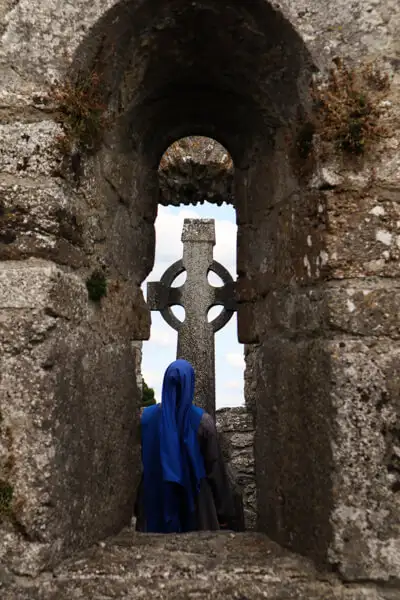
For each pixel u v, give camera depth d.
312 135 2.30
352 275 2.13
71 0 2.24
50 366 2.00
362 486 2.03
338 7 2.29
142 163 2.97
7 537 1.93
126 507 2.64
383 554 2.00
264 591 2.05
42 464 1.95
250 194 2.96
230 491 3.10
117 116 2.57
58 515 2.00
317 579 2.08
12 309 2.01
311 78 2.29
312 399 2.20
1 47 2.19
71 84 2.21
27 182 2.10
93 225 2.38
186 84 2.79
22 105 2.16
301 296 2.33
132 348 2.78
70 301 2.15
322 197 2.21
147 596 2.02
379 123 2.22
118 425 2.56
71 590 1.98
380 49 2.27
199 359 8.14
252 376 6.64
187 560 2.22
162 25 2.39
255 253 2.88
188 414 3.15
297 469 2.30
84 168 2.31
